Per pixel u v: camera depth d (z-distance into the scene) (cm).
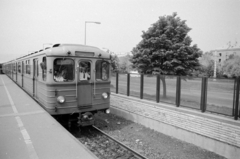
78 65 711
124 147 645
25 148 407
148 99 917
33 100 910
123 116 1009
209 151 620
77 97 711
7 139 452
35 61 873
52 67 665
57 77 677
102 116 1054
